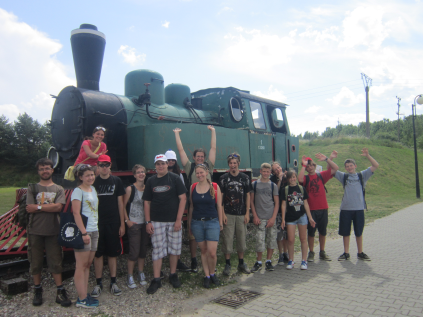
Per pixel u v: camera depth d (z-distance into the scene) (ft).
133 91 23.71
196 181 16.24
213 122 27.17
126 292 13.26
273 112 31.04
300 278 14.83
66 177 14.67
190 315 11.19
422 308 11.09
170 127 19.25
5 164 115.55
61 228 11.48
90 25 22.22
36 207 11.78
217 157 22.22
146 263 16.99
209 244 13.93
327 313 10.90
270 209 16.17
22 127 118.32
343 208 17.83
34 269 11.82
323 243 17.81
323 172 18.49
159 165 13.80
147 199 13.82
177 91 26.94
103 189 13.25
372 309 11.10
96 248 12.40
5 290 12.44
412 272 15.17
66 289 13.41
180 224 13.91
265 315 10.93
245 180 15.96
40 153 116.06
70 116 20.26
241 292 13.26
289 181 16.48
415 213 35.17
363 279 14.34
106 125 19.94
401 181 66.64
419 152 102.42
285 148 30.53
